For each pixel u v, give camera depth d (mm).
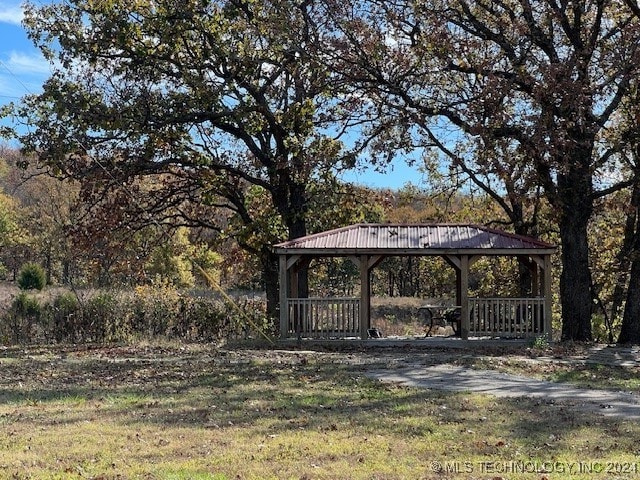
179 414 11266
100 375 16312
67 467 8086
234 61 27719
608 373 16703
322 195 29781
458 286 25141
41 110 26203
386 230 24000
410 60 24016
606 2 22797
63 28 26719
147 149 27547
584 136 22703
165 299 26031
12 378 16031
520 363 18219
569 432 10094
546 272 22641
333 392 13633
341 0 24172
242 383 14836
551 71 21469
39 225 49688
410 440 9523
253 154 30812
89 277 36562
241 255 35469
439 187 32312
